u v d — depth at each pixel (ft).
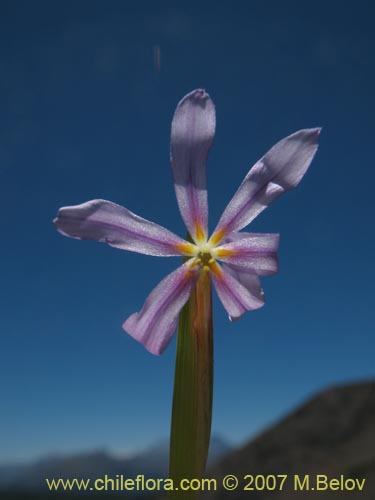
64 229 0.20
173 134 0.20
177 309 0.21
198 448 0.21
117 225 0.20
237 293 0.21
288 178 0.21
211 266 0.21
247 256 0.21
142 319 0.20
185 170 0.21
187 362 0.21
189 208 0.21
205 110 0.20
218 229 0.21
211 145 0.20
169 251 0.21
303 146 0.21
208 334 0.21
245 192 0.21
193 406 0.21
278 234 0.21
